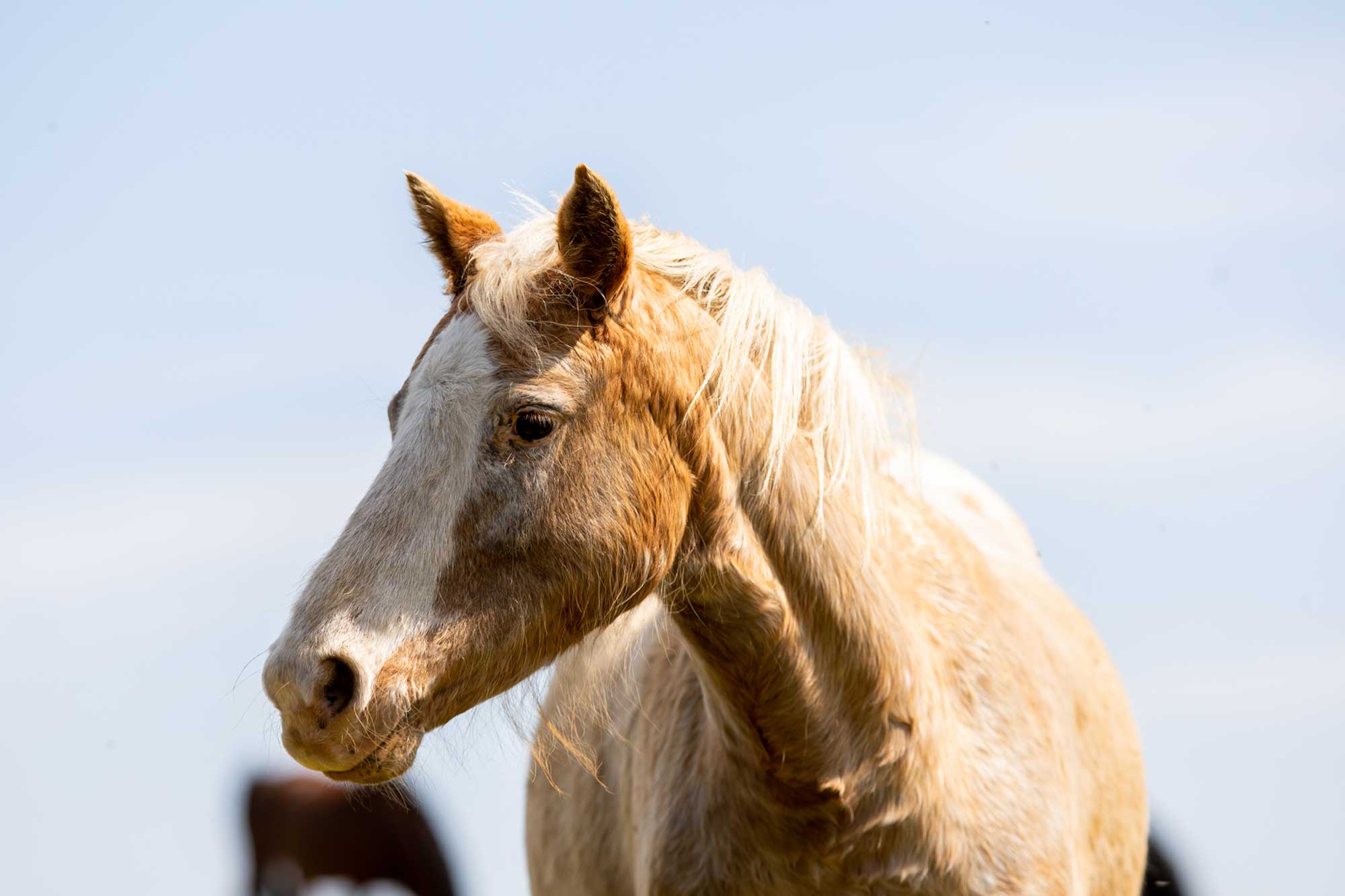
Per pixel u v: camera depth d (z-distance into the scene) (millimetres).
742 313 6141
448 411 5633
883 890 6262
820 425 6254
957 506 8906
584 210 5734
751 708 6152
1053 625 7871
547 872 8320
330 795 21859
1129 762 8070
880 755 6172
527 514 5645
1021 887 6406
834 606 6098
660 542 5922
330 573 5473
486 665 5672
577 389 5723
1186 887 9930
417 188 6473
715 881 6406
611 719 7500
